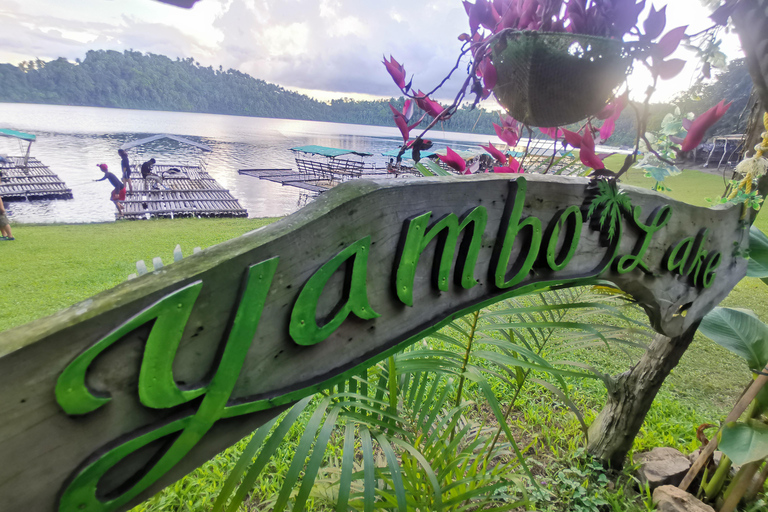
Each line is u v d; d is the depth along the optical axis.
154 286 0.58
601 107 0.88
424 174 1.27
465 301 1.02
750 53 1.09
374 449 2.05
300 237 0.70
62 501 0.56
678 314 1.63
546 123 0.91
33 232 7.48
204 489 1.87
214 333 0.65
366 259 0.79
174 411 0.63
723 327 1.88
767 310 4.27
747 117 1.64
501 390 2.76
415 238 0.84
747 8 1.02
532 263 1.09
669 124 1.03
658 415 2.67
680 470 2.09
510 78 0.85
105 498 0.60
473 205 0.95
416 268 0.90
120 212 10.70
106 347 0.54
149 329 0.57
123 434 0.59
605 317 3.76
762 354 1.77
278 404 0.74
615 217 1.19
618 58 0.79
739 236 1.75
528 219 1.04
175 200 12.34
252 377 0.71
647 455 2.25
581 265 1.23
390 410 1.18
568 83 0.81
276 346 0.73
